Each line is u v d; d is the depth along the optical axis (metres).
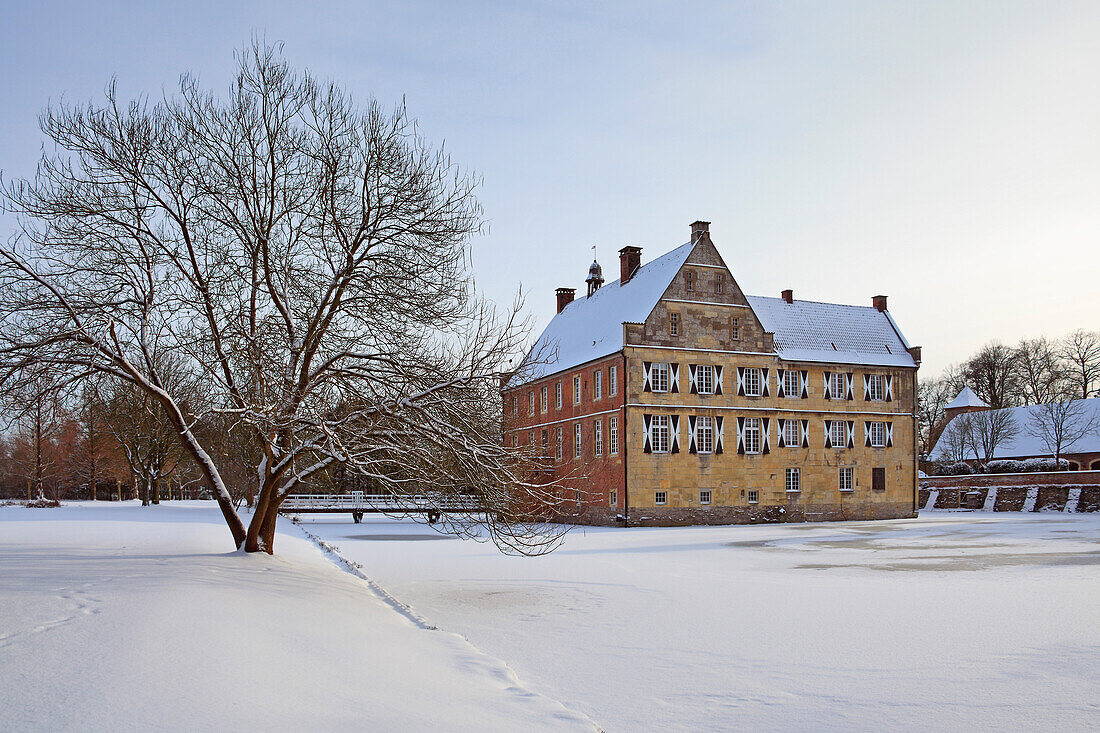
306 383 18.19
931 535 40.69
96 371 17.45
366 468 18.19
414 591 20.20
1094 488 61.38
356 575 22.00
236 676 8.40
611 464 52.19
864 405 59.31
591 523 53.97
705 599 18.86
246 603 12.69
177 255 18.67
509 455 18.00
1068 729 8.95
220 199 18.78
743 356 54.91
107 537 25.48
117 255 18.44
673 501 51.66
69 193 18.03
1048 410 82.44
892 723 9.19
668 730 8.91
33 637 9.13
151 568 15.99
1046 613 16.50
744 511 54.03
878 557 29.38
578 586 21.31
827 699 10.17
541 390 62.50
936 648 13.16
